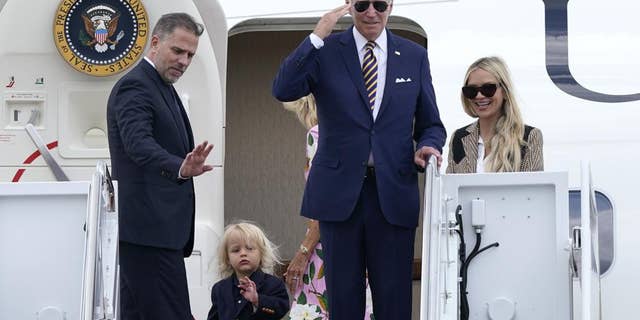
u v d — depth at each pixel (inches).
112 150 497.4
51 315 467.2
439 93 604.4
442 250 455.8
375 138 470.6
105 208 462.9
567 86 602.2
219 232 608.1
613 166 590.6
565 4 611.5
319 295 563.2
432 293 439.5
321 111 476.7
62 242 470.0
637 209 586.6
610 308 581.9
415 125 486.0
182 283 494.9
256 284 543.2
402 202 469.1
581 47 606.5
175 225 492.4
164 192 492.1
